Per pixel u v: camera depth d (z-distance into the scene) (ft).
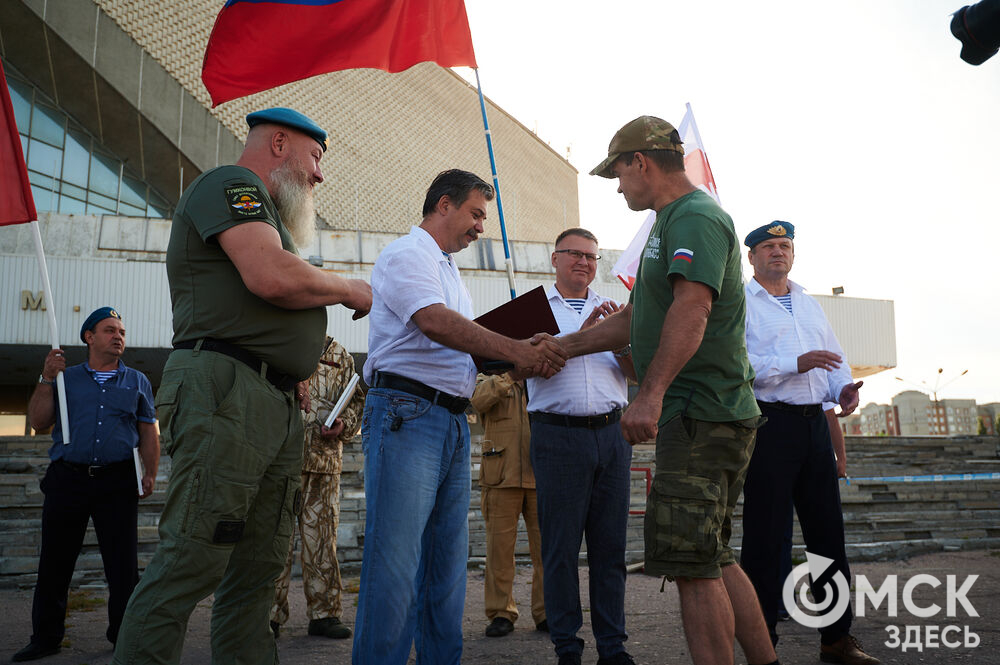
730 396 8.79
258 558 8.80
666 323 8.48
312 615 15.25
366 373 10.11
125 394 14.80
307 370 8.71
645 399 8.20
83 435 14.21
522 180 193.26
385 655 8.87
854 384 13.20
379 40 17.40
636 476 35.22
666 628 15.06
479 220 10.42
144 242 78.69
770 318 14.23
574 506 12.34
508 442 15.76
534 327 10.60
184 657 13.41
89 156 107.86
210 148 116.88
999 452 49.49
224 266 8.20
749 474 12.78
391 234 85.15
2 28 98.89
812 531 12.73
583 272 14.93
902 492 35.86
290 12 17.13
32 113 102.22
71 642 14.87
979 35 7.41
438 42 17.37
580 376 12.63
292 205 9.16
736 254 9.16
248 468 7.94
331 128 139.54
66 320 73.77
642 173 9.62
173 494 7.72
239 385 7.98
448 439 9.78
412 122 159.74
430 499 9.51
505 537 15.69
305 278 8.21
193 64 118.11
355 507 28.14
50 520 14.05
